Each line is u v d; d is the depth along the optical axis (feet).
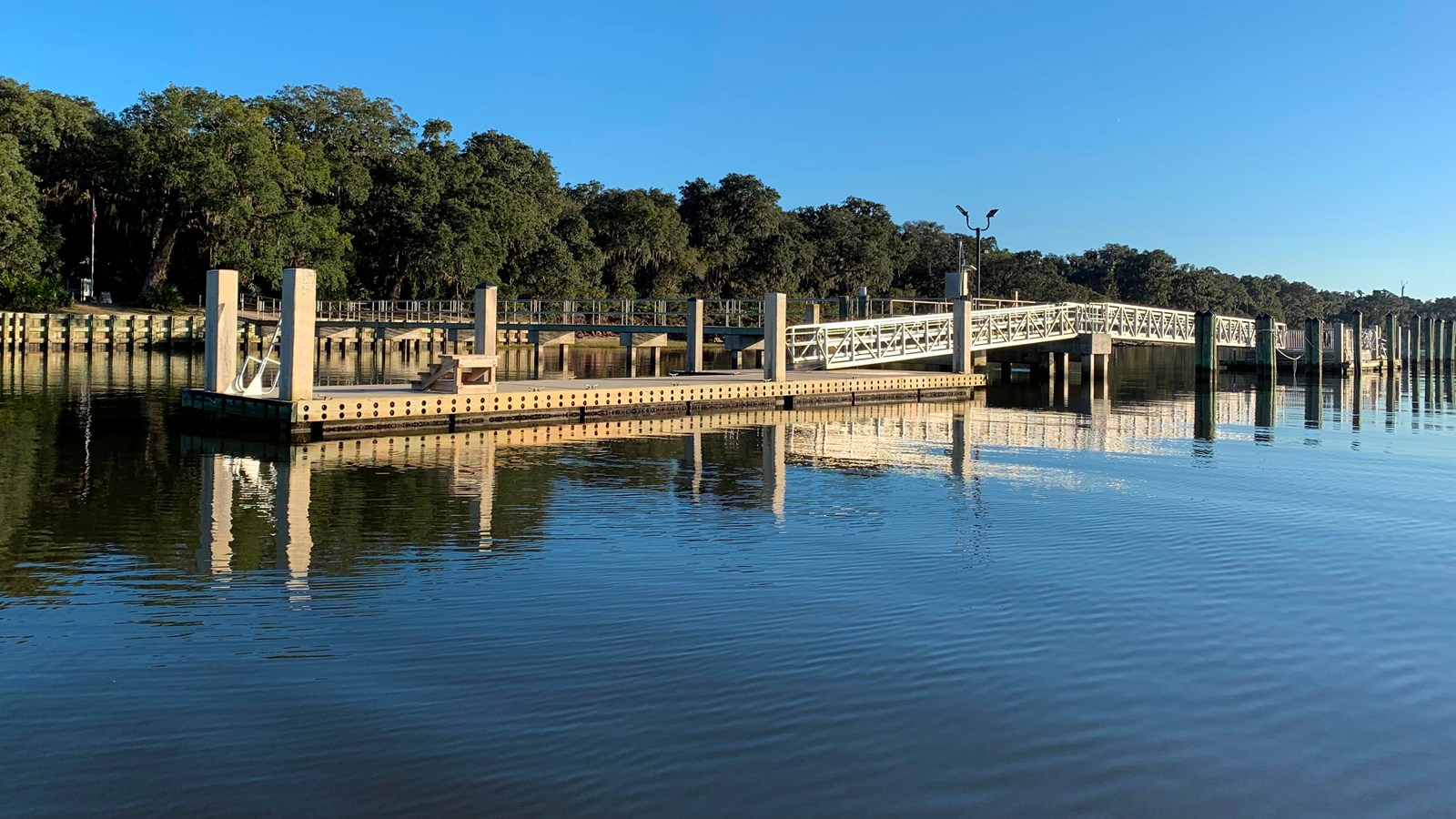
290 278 76.79
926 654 30.66
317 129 254.06
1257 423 103.55
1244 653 31.40
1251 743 24.93
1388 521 52.44
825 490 59.82
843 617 34.17
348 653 29.86
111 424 83.35
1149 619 34.71
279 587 36.88
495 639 31.35
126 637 31.09
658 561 41.45
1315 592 38.58
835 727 25.30
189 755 23.21
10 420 84.84
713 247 317.63
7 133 199.72
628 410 98.17
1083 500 57.62
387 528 47.09
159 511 50.06
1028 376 181.06
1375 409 122.31
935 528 49.19
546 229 270.87
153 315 201.16
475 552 42.60
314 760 23.06
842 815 21.09
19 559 40.32
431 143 278.46
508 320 216.13
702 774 22.74
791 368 142.72
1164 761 23.90
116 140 207.31
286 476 61.05
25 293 193.88
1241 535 48.44
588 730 24.84
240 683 27.43
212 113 211.61
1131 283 429.38
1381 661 30.94
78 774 22.26
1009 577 39.86
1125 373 204.13
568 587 37.37
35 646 30.19
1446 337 209.46
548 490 57.72
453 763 23.02
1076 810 21.54
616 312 196.44
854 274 353.72
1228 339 197.47
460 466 66.08
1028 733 25.21
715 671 28.89
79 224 229.25
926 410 114.62
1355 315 184.55
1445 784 23.04
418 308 216.13
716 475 64.59
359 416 79.30
